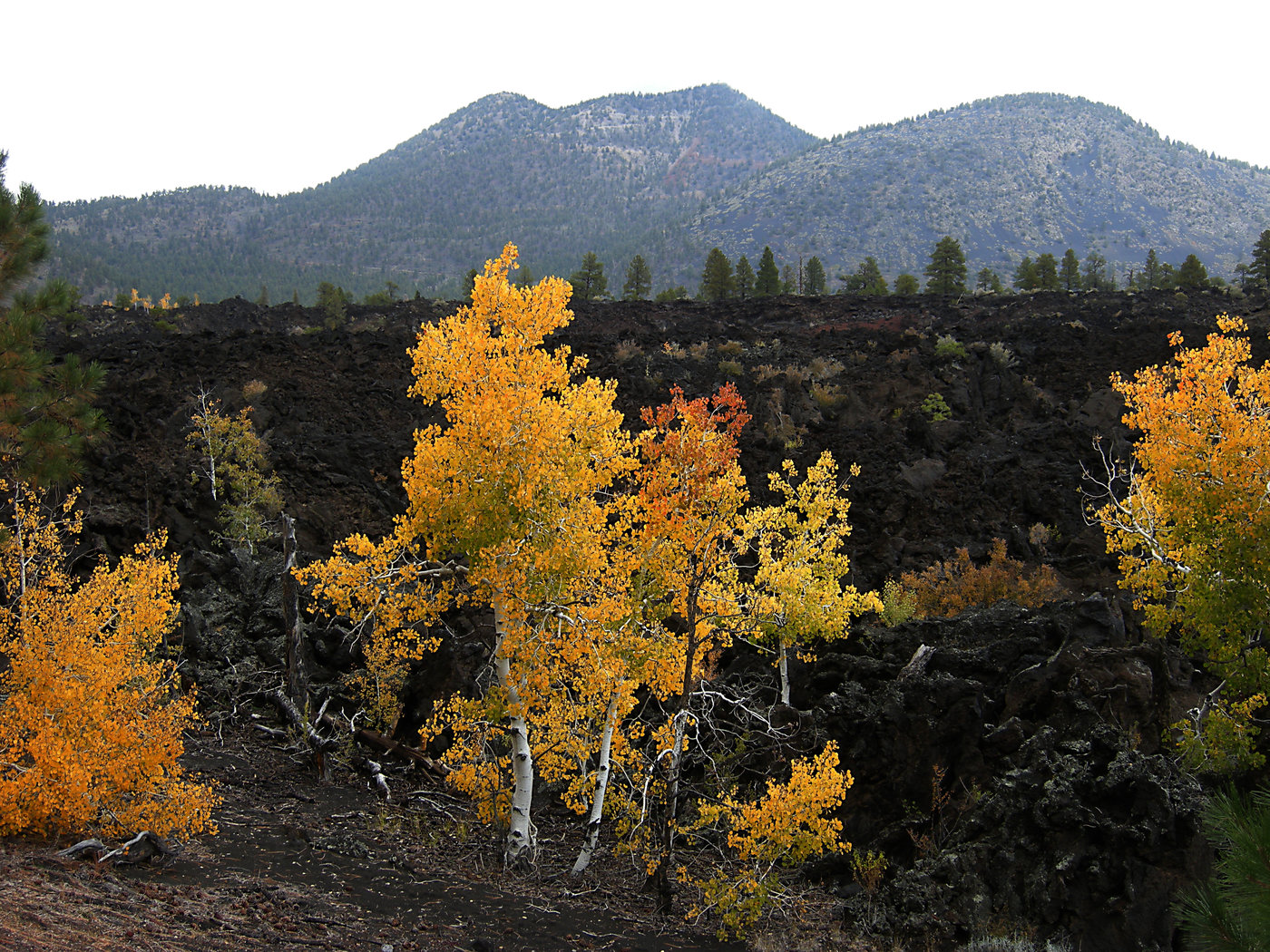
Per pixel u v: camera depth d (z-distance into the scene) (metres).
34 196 11.05
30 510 14.86
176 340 37.38
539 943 10.52
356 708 18.23
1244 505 12.42
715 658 16.94
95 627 12.12
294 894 10.59
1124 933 11.12
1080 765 12.73
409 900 11.22
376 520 25.12
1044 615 15.74
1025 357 39.91
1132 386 14.66
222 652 19.36
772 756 15.50
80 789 10.47
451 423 13.88
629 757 13.84
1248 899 5.18
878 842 13.79
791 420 33.56
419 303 62.38
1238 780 12.16
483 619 19.17
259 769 16.16
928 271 84.56
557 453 12.45
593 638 12.79
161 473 24.33
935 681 14.67
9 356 10.27
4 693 12.08
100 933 7.80
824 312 60.62
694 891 13.23
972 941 11.24
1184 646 13.52
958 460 29.78
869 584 23.23
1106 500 26.31
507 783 15.38
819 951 11.41
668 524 12.11
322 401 32.59
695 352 43.12
